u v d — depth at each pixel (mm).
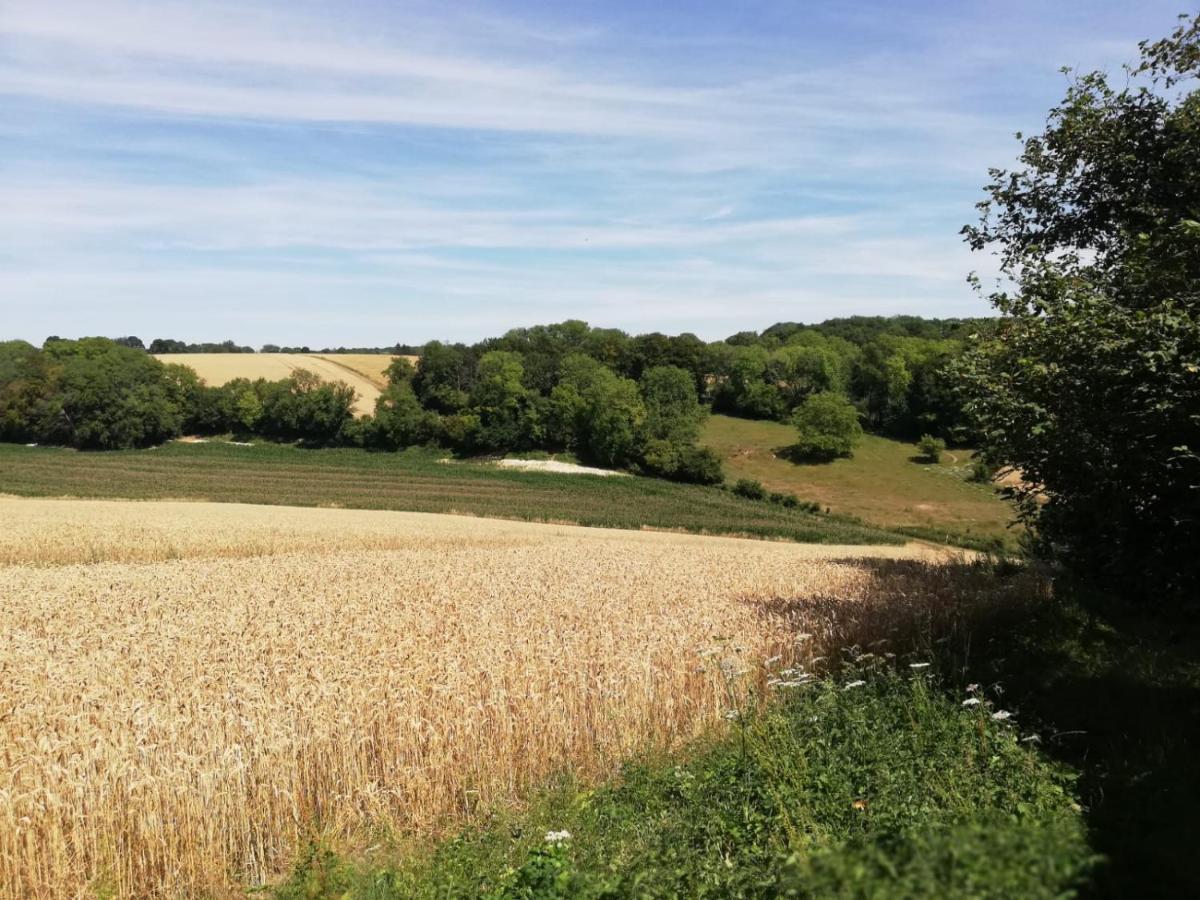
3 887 6805
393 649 12094
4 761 7652
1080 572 16062
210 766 7711
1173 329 9539
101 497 61562
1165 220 12531
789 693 10344
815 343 117312
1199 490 10070
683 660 11531
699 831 6730
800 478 76125
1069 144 15148
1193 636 12648
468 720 8977
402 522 47719
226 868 7547
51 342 115812
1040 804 6367
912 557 32906
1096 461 11234
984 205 16938
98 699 9516
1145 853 5332
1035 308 13273
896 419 88125
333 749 8414
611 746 9711
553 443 88250
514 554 29547
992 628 14289
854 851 4391
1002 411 12195
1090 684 10250
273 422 95000
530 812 8211
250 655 11898
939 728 8320
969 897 3709
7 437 93750
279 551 33688
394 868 7332
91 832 7133
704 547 38594
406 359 105938
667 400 86875
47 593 18219
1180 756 7516
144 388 90812
